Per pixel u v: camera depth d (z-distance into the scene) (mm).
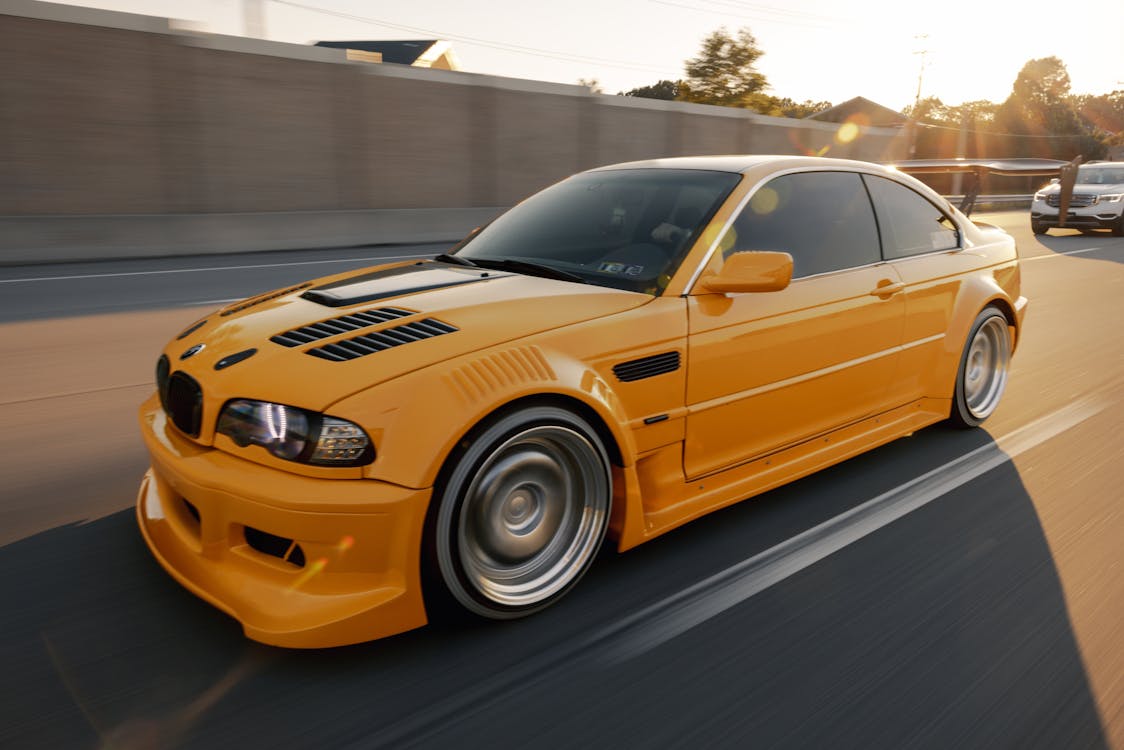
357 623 2127
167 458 2361
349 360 2254
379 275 3172
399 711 2033
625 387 2594
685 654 2301
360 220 14586
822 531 3109
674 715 2035
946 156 65750
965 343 4086
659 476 2799
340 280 3184
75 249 11383
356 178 17438
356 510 2078
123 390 4980
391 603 2156
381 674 2180
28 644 2295
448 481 2184
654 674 2205
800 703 2088
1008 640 2395
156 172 13992
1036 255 13812
